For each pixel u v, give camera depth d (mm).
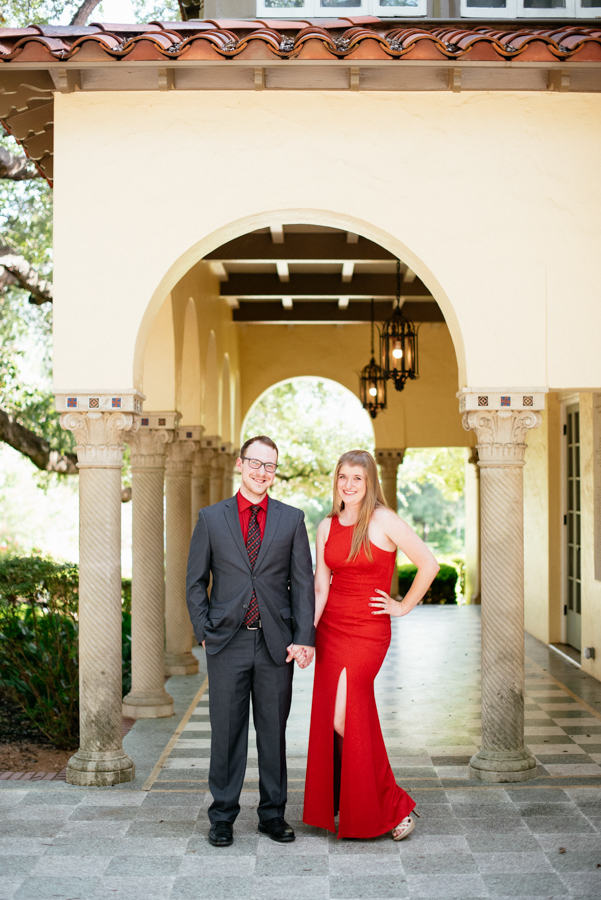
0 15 10727
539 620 11438
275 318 15117
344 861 4250
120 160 5887
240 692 4449
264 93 5875
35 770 7004
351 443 27062
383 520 4504
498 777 5535
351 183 5891
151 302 5898
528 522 12117
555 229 5902
